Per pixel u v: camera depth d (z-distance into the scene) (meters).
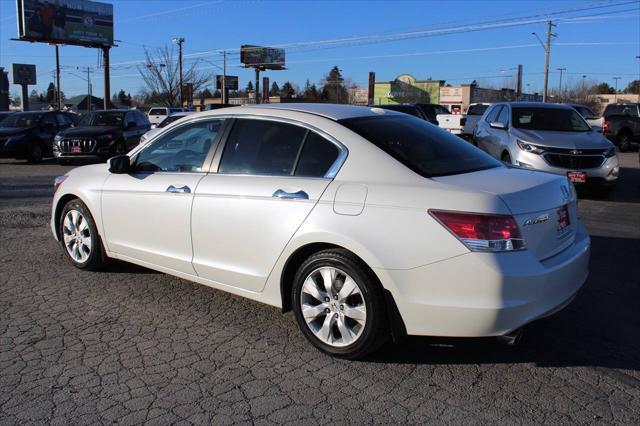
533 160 9.62
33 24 45.38
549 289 3.46
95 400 3.29
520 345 4.04
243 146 4.38
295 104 4.60
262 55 66.44
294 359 3.82
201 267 4.49
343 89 91.75
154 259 4.89
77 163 17.31
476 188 3.47
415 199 3.48
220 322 4.45
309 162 4.00
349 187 3.71
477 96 77.62
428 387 3.45
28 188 11.73
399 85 79.81
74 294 5.05
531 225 3.45
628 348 4.00
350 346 3.71
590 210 9.07
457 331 3.39
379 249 3.49
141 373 3.62
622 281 5.44
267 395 3.36
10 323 4.41
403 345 4.02
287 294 4.10
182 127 4.88
